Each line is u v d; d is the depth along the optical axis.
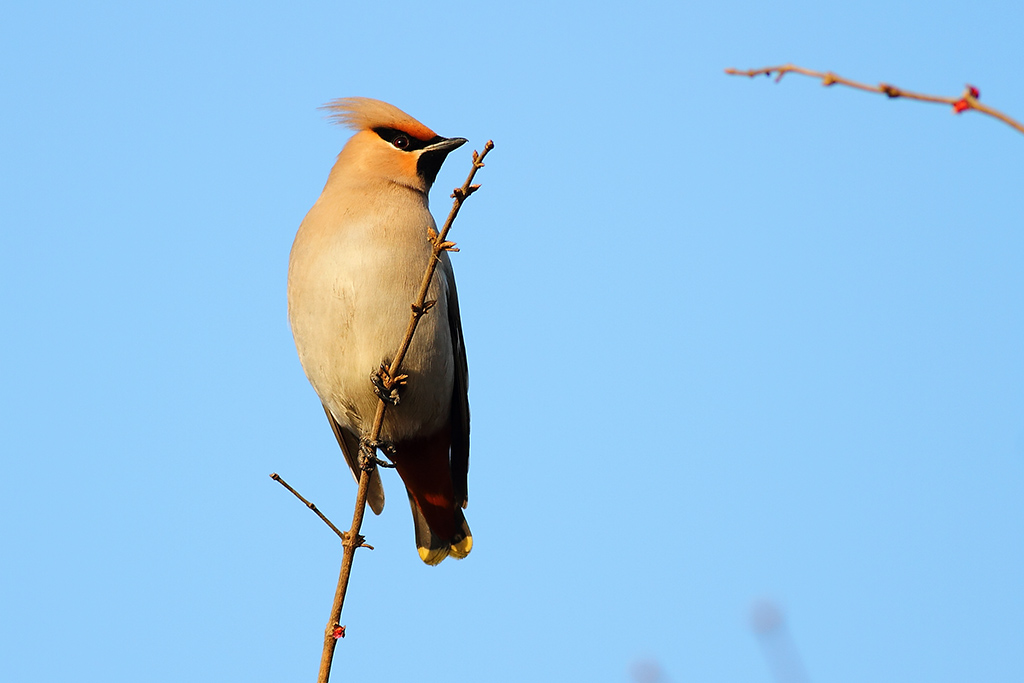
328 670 7.95
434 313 10.86
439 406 11.39
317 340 10.80
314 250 10.77
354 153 11.48
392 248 10.64
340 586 8.27
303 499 8.52
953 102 4.40
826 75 4.77
